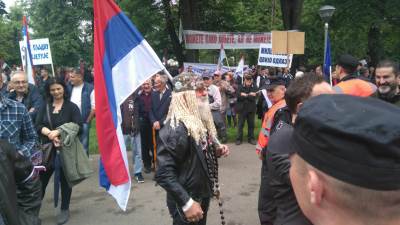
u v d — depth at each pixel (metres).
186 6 18.27
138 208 5.58
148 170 7.43
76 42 43.22
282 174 2.01
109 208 5.62
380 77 3.51
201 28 21.39
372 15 20.41
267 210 3.54
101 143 3.92
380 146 0.77
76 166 4.91
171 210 2.93
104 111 3.95
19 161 2.33
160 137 2.77
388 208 0.81
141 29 20.08
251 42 16.11
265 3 30.59
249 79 9.55
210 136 2.98
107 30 4.02
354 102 0.87
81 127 5.10
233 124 12.91
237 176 6.86
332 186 0.85
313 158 0.88
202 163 2.77
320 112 0.87
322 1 21.61
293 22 17.55
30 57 8.75
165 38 21.31
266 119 3.72
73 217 5.32
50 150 4.88
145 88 7.10
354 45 22.62
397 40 24.62
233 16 21.92
